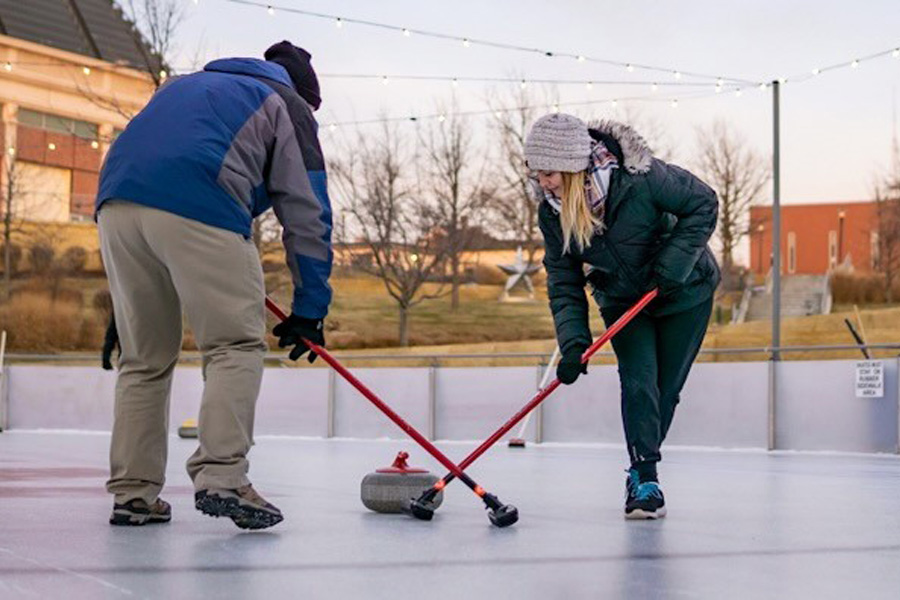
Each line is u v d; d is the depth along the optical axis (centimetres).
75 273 3250
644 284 372
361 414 1139
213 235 295
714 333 2359
